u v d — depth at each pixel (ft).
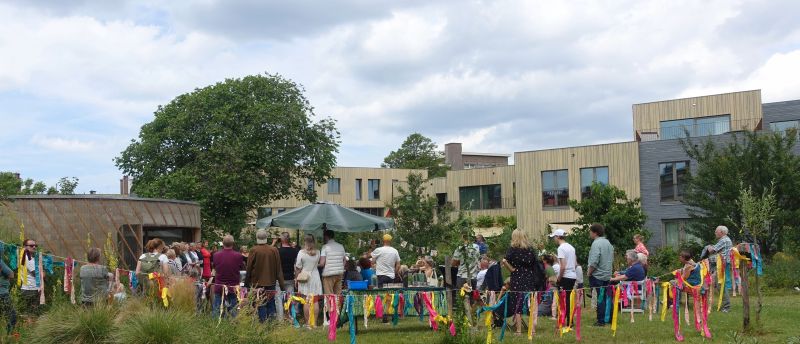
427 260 55.47
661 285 39.29
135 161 144.05
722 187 79.30
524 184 135.85
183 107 144.36
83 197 73.10
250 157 140.36
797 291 65.26
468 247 44.47
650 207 120.26
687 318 39.99
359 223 54.39
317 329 43.62
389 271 50.31
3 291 38.32
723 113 137.59
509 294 38.09
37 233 69.56
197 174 137.18
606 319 42.14
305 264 45.16
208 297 45.55
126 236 77.61
